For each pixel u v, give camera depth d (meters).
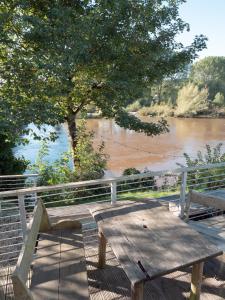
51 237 3.23
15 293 2.05
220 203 3.44
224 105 48.22
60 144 22.53
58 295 2.35
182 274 3.50
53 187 3.60
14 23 7.91
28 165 12.83
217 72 60.72
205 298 3.09
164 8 9.06
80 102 10.45
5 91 7.91
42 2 8.52
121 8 7.95
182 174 4.64
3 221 6.15
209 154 11.05
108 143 25.12
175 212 4.25
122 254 2.34
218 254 2.37
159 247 2.44
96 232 5.09
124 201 3.59
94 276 3.46
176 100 48.22
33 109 7.30
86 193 9.55
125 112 10.02
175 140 26.64
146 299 3.11
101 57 8.16
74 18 7.79
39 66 6.84
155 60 9.08
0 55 8.34
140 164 18.86
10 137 7.83
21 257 2.30
